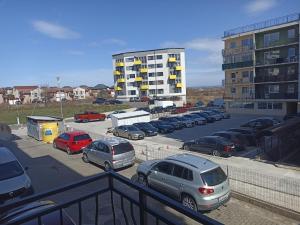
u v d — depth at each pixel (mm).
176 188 11141
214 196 10242
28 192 12258
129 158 16766
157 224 2842
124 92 95438
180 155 12469
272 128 21484
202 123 35875
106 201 11477
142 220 2967
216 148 19219
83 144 21531
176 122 32750
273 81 43062
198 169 10547
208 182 10281
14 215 7332
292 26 40906
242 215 10398
